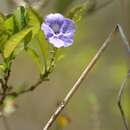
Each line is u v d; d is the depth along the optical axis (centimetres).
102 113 113
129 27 66
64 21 49
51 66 53
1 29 51
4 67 51
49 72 53
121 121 113
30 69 109
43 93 111
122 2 67
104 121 112
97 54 50
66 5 78
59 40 49
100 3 77
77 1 78
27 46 52
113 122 113
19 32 50
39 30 52
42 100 110
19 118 109
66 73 113
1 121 93
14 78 108
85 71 50
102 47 51
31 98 111
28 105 110
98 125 83
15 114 108
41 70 53
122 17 67
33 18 51
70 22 49
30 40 51
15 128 109
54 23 49
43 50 52
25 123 109
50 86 112
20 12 51
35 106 111
